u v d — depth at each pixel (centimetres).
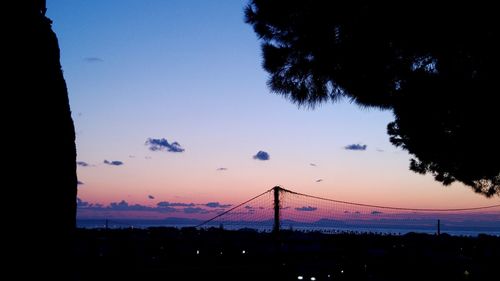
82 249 1811
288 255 1730
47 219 286
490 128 571
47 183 289
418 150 681
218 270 1451
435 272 1667
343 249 2045
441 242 2388
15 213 261
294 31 607
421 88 562
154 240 2617
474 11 466
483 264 1695
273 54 625
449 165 690
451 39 504
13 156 265
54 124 306
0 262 249
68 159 320
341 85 610
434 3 475
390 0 502
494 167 629
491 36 486
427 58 574
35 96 290
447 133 642
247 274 1427
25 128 277
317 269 1603
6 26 279
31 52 295
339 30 574
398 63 575
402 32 518
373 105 622
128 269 1440
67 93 337
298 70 627
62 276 297
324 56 584
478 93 537
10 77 273
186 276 1448
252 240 2461
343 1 540
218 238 2745
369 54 553
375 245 2247
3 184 256
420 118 609
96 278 1344
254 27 645
